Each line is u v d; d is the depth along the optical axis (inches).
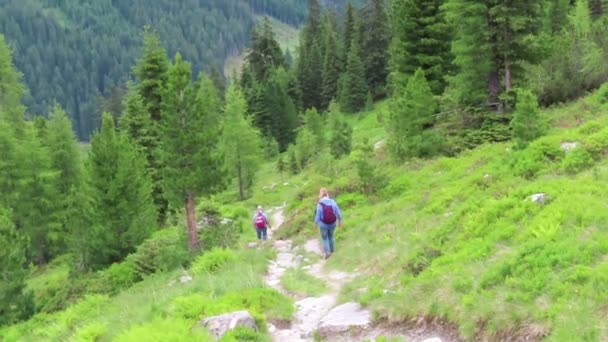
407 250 488.7
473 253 375.9
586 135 608.4
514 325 265.6
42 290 1173.7
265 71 3767.2
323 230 598.5
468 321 288.8
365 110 2866.6
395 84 1259.2
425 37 1199.6
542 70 979.3
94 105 7834.6
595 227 325.1
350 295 411.2
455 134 996.6
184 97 866.1
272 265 619.2
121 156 1071.6
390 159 1048.8
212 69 4175.7
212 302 399.5
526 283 288.7
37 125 2096.5
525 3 901.8
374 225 655.1
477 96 980.6
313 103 3649.1
